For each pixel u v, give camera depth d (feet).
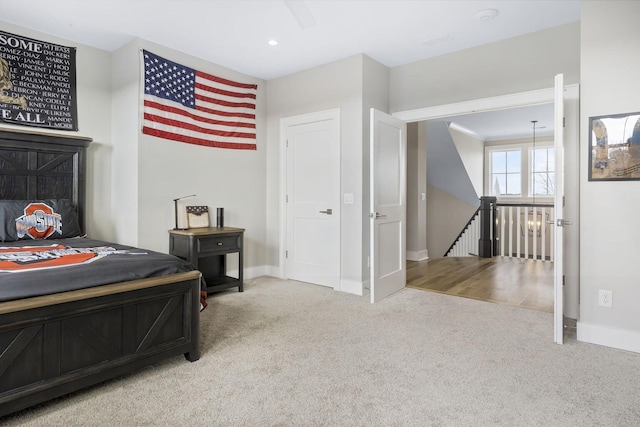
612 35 8.80
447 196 27.73
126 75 12.55
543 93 11.38
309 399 6.49
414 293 13.78
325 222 14.57
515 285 14.99
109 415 5.97
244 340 9.16
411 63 14.20
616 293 8.86
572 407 6.29
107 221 13.24
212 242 12.91
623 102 8.70
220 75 14.66
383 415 6.03
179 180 13.35
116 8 10.29
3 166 10.74
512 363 7.96
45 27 11.44
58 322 6.09
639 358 8.24
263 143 16.42
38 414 5.97
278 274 16.21
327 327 10.10
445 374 7.45
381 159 12.94
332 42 12.46
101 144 13.05
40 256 7.46
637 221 8.61
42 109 11.76
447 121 21.62
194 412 6.07
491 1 9.82
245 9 10.32
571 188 10.80
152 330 7.29
